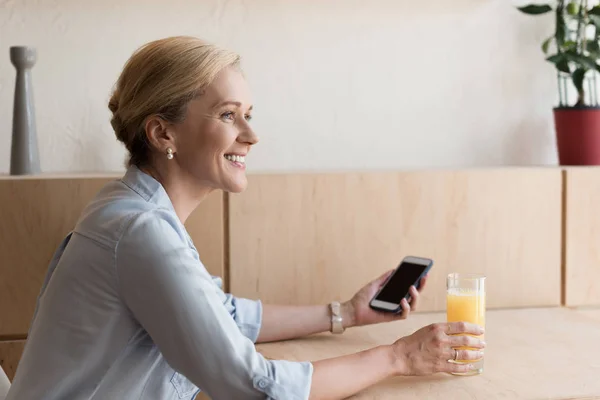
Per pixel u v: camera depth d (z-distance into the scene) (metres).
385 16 1.98
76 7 1.85
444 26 2.01
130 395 1.10
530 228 1.83
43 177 1.66
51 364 1.07
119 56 1.87
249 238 1.73
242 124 1.20
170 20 1.89
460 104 2.03
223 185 1.20
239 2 1.91
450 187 1.80
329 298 1.77
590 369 1.24
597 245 1.85
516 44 2.04
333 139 1.98
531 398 1.10
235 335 1.07
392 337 1.54
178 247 1.06
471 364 1.21
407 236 1.79
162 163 1.20
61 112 1.86
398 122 2.01
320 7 1.95
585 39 1.95
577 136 1.92
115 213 1.10
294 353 1.42
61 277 1.09
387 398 1.12
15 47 1.68
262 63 1.93
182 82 1.14
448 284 1.31
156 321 1.04
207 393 1.06
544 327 1.57
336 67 1.97
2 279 1.65
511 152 2.06
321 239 1.75
